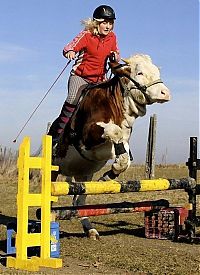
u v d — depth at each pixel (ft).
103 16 27.81
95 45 28.02
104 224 36.35
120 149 25.03
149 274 20.63
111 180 25.58
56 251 23.54
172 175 68.54
